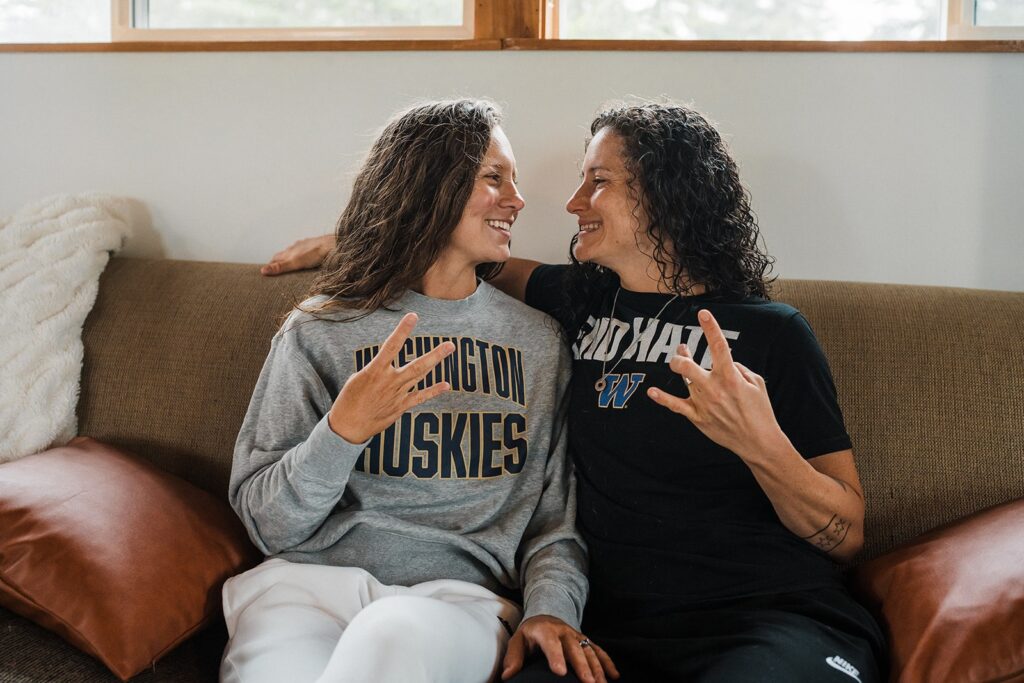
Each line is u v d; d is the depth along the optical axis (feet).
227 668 3.84
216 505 4.83
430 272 4.72
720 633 3.80
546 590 4.09
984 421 4.73
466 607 4.00
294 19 6.49
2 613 4.23
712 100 5.78
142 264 5.95
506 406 4.56
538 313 4.93
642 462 4.31
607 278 4.99
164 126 6.43
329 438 3.90
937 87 5.57
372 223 4.71
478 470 4.44
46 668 3.87
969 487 4.67
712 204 4.62
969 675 3.51
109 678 3.88
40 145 6.61
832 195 5.74
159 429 5.32
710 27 6.12
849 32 5.99
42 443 5.19
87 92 6.50
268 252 6.40
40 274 5.49
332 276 4.86
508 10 6.01
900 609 3.93
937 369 4.85
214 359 5.37
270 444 4.33
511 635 4.16
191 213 6.47
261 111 6.30
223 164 6.39
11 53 6.56
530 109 5.97
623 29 6.20
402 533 4.30
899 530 4.71
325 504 4.09
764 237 5.84
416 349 4.52
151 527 4.39
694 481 4.25
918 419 4.79
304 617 3.92
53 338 5.38
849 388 4.90
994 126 5.54
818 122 5.70
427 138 4.61
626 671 3.88
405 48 6.05
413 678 3.29
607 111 4.88
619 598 4.17
